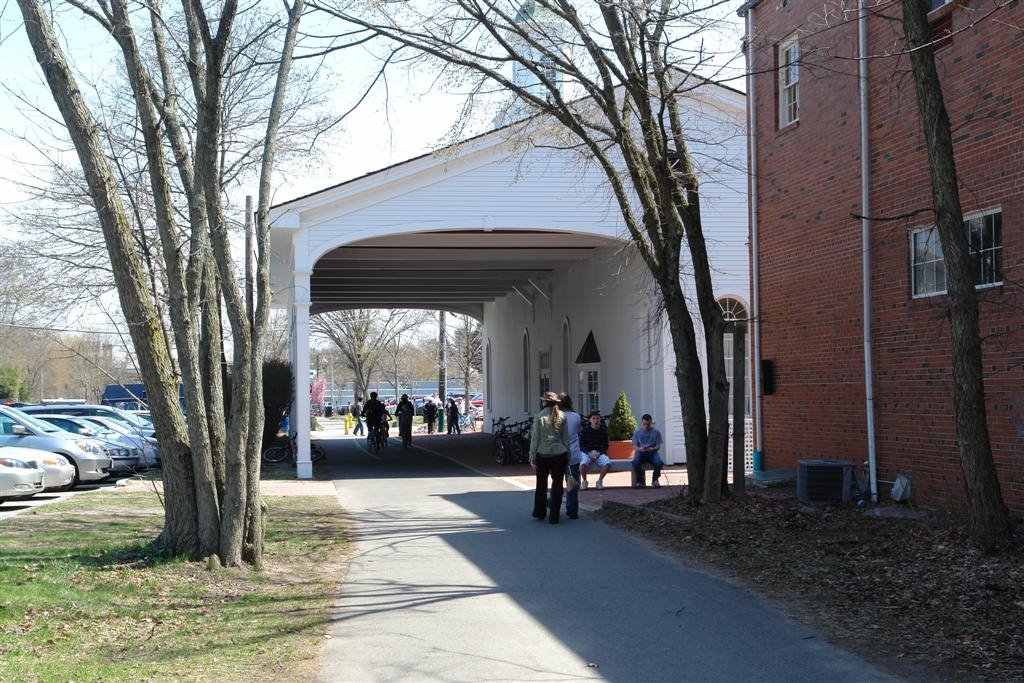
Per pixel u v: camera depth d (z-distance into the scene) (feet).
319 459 93.15
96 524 43.70
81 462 68.33
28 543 37.76
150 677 20.66
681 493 49.49
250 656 22.63
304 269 75.61
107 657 22.22
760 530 39.04
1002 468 38.32
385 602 28.73
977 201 40.14
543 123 54.49
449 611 27.45
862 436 48.21
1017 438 37.58
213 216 32.17
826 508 43.98
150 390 32.86
